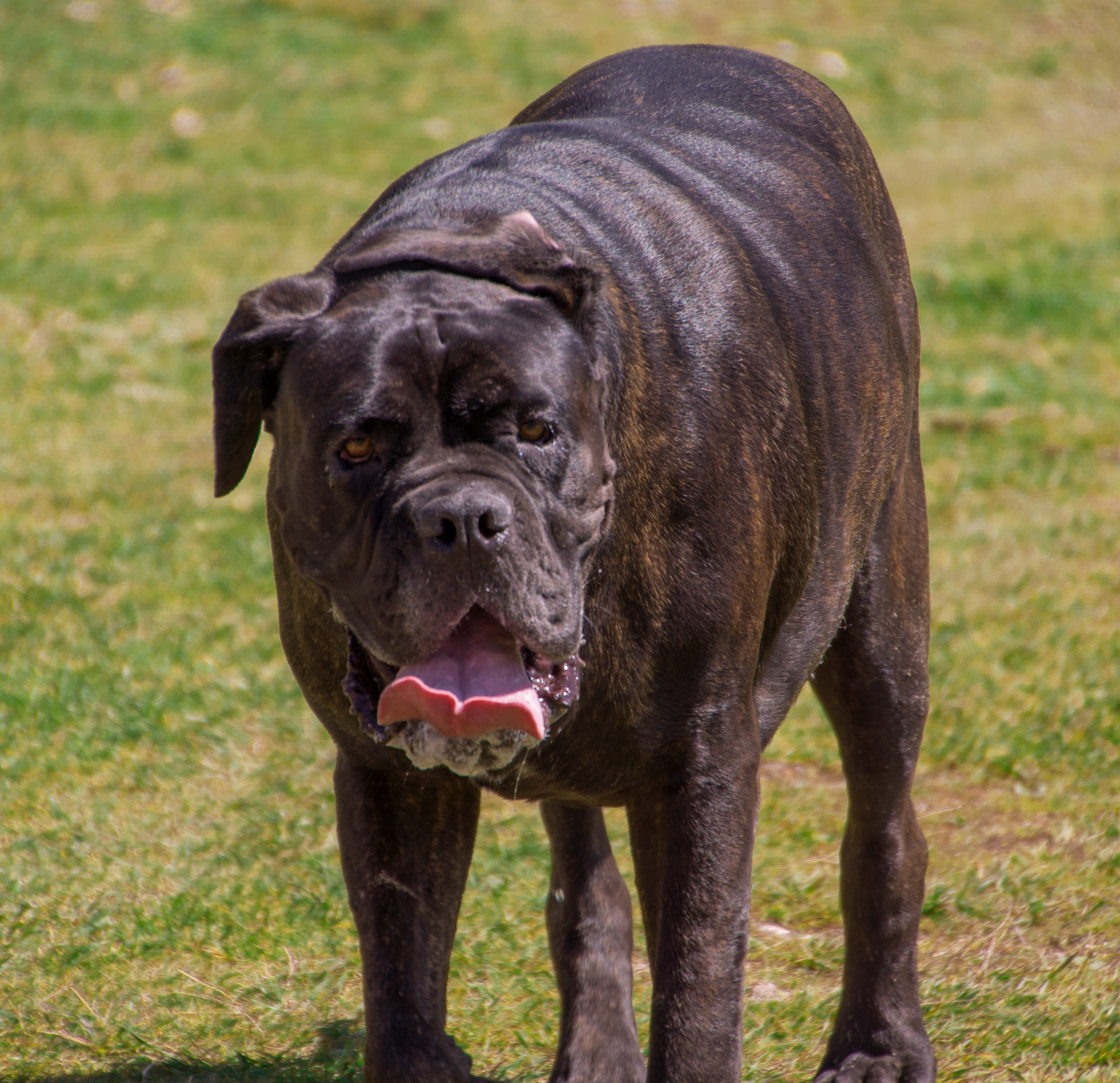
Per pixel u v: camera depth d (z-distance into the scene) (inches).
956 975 330.6
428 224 241.0
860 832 302.5
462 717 202.8
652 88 301.9
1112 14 1375.5
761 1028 315.9
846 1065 294.0
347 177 1002.7
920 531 308.3
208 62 1152.8
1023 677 461.1
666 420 231.3
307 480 216.1
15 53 1126.4
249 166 1009.5
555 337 215.2
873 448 287.1
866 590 295.7
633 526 226.8
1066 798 402.6
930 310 830.5
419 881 245.0
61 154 993.5
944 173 1077.8
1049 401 703.7
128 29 1182.3
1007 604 507.2
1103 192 1031.0
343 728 240.4
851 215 297.9
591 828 309.1
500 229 227.5
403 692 205.3
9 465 614.2
